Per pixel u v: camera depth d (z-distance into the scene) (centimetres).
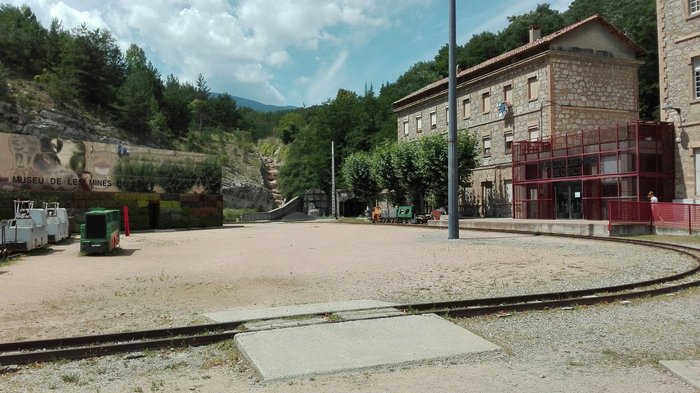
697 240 2144
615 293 1059
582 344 709
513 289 1145
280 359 628
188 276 1429
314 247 2245
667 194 3003
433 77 8588
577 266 1481
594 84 4091
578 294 1050
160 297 1111
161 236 3300
